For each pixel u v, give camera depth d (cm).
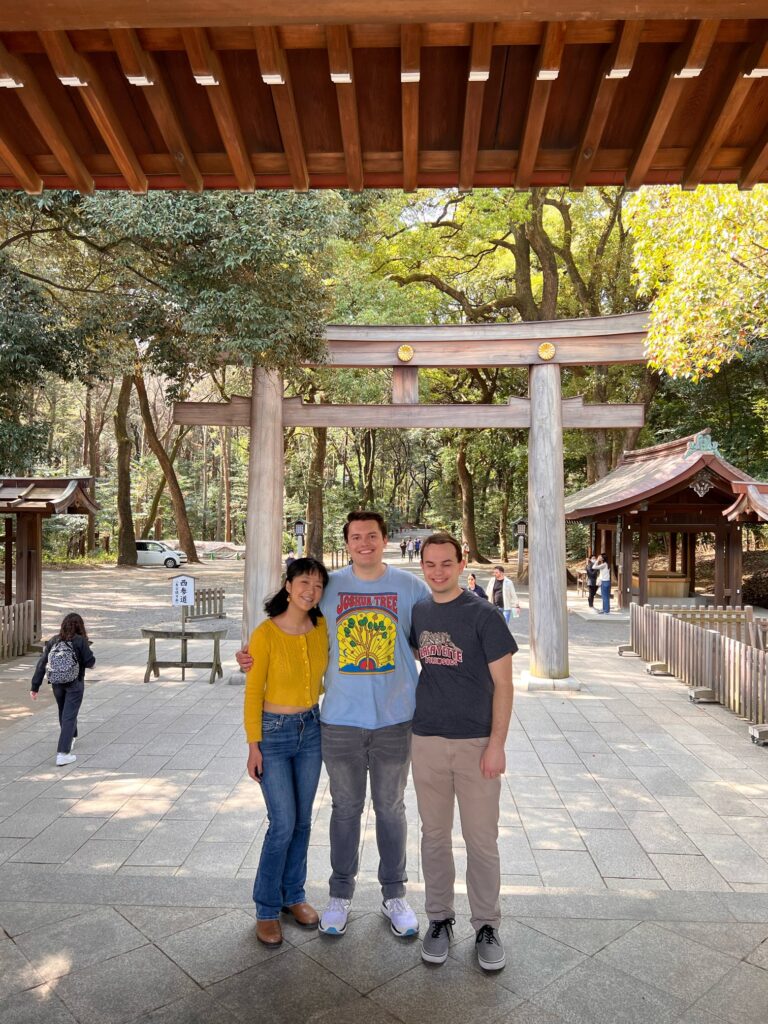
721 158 256
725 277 794
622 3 180
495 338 959
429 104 247
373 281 2127
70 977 272
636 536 2911
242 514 5169
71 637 642
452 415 975
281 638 308
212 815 521
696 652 947
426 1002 258
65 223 1019
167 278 896
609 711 841
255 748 305
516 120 250
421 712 299
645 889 403
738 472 1736
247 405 986
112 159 263
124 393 3259
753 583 2214
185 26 189
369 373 2317
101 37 211
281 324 851
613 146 257
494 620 291
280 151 262
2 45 213
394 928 307
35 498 1251
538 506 965
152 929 309
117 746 695
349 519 321
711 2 180
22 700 889
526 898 339
